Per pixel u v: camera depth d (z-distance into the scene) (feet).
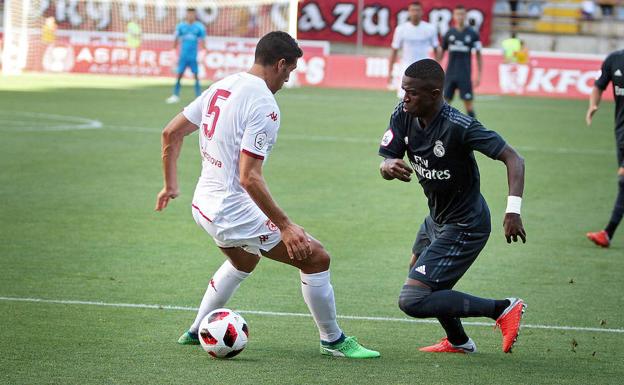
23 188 105.19
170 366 47.88
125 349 51.01
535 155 147.43
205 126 49.70
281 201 103.19
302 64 297.74
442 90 47.24
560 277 73.51
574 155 148.66
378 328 58.08
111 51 306.14
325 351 51.13
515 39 283.79
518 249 83.87
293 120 188.96
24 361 48.08
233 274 51.88
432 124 47.73
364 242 84.74
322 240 84.99
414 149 48.91
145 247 79.66
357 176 122.42
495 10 334.24
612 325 59.67
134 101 216.54
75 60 306.76
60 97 219.82
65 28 316.19
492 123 193.98
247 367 48.08
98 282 67.36
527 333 57.41
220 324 49.01
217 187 49.55
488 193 112.88
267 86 49.37
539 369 49.29
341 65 295.69
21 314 58.08
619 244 87.04
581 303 65.46
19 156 128.36
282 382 45.50
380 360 50.52
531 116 212.64
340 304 63.77
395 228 91.30
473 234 49.24
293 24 283.38
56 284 66.28
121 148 139.13
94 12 316.60
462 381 46.60
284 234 47.24
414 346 53.98
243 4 314.55
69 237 82.38
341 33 332.60
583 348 54.08
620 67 85.05
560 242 87.10
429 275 48.70
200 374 46.52
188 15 220.64
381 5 329.11
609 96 276.82
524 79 283.79
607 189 117.39
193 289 66.23
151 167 122.52
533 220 97.19
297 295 65.72
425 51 200.75
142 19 319.88
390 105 229.66
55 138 148.15
